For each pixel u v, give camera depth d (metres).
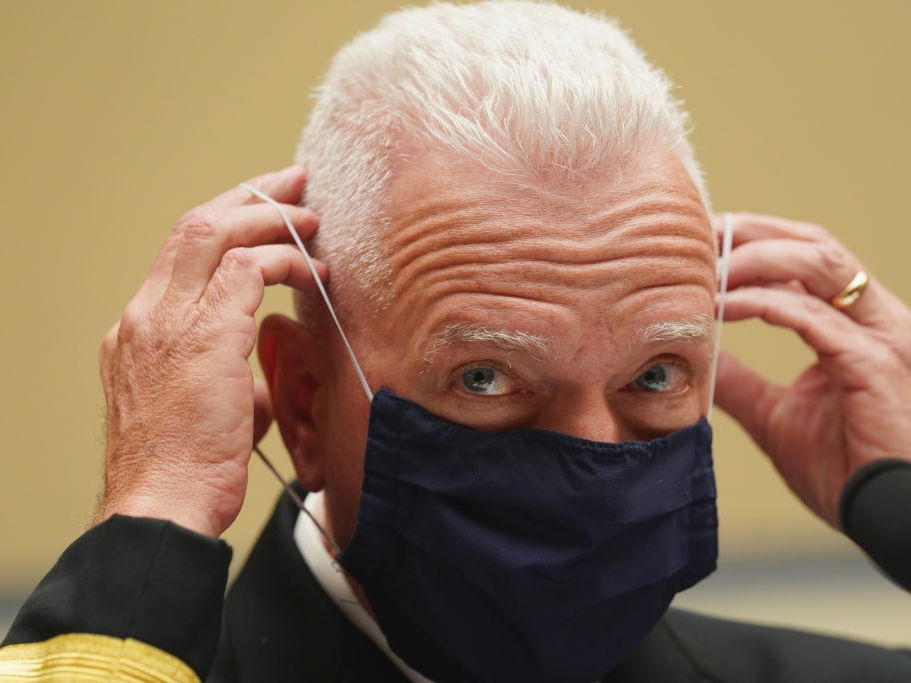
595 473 4.87
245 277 5.13
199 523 4.90
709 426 5.27
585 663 5.13
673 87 5.48
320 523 5.65
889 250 11.32
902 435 6.15
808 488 6.50
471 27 5.25
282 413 5.54
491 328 4.78
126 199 9.84
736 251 6.21
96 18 9.74
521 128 4.83
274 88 9.99
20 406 9.79
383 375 5.05
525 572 4.89
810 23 11.14
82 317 9.82
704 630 6.41
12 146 9.66
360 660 5.45
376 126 5.14
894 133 11.32
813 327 6.14
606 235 4.82
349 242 5.16
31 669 4.60
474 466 4.91
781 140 11.11
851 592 10.94
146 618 4.64
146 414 5.04
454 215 4.84
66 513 9.84
